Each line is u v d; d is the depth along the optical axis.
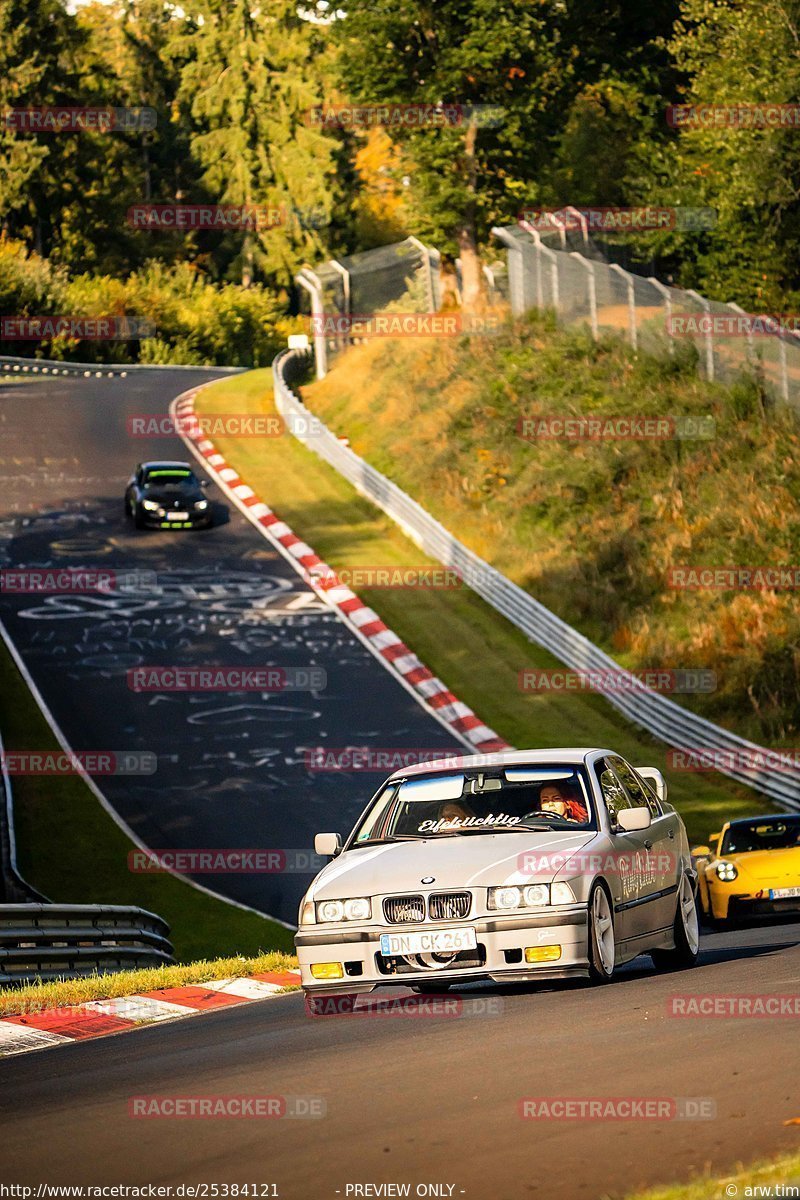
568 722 112.31
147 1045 32.94
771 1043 26.12
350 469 170.38
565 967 33.56
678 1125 20.66
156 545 152.00
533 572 137.25
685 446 144.25
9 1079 29.72
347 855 37.03
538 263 186.00
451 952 33.66
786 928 58.53
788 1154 18.42
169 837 91.25
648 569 129.88
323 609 134.25
